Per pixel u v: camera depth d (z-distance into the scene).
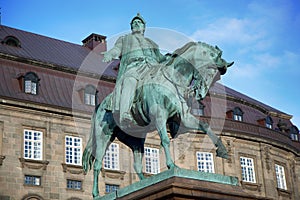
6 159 38.78
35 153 40.09
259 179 48.50
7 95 39.88
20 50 44.16
